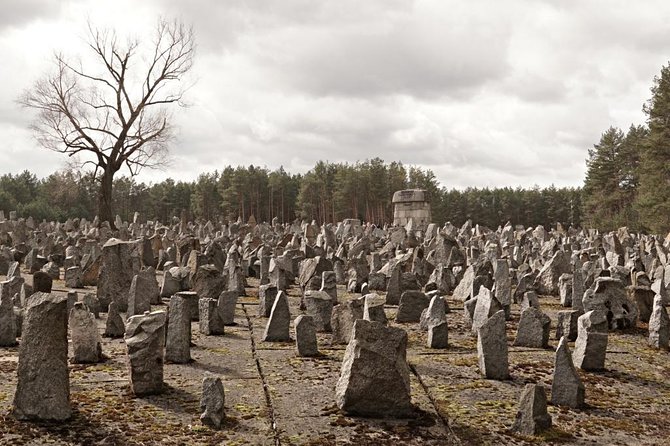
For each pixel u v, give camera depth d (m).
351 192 80.88
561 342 8.04
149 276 14.26
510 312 14.18
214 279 14.52
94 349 9.23
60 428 6.65
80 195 76.12
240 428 6.85
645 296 13.20
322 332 11.81
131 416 7.07
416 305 12.86
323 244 28.77
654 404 8.09
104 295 13.64
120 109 41.34
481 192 101.69
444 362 9.66
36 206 65.25
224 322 12.23
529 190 100.69
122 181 100.44
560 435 6.89
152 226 44.34
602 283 12.49
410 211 44.75
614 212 65.75
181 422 6.95
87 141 40.66
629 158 66.00
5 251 20.92
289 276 18.97
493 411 7.61
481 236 33.47
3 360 9.24
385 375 7.30
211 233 37.12
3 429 6.54
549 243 26.95
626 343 11.27
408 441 6.65
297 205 86.75
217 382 7.04
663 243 29.94
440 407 7.69
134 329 7.91
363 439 6.66
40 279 13.41
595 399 8.16
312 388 8.27
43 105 39.31
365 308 10.88
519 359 9.95
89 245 23.03
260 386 8.30
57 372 6.88
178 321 9.35
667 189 45.50
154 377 7.80
